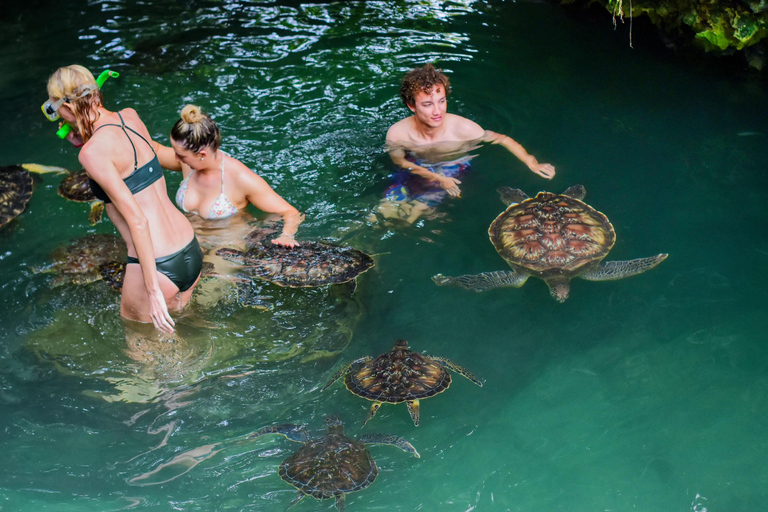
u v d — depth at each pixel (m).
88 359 3.60
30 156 5.29
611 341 3.67
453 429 3.24
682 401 3.29
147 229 3.27
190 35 7.21
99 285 4.04
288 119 5.80
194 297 3.95
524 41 7.02
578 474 2.98
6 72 6.50
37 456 3.09
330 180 5.04
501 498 2.90
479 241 4.45
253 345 3.71
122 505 2.88
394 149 5.32
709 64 6.35
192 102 6.02
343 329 3.82
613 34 7.05
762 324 3.66
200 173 4.35
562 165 5.06
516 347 3.67
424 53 6.84
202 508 2.86
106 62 6.68
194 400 3.39
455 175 5.02
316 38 7.16
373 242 4.46
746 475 2.92
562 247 4.16
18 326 3.78
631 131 5.41
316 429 3.23
